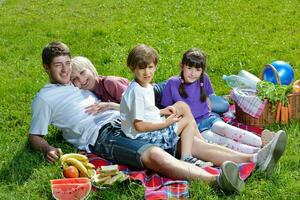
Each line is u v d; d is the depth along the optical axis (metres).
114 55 9.41
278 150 5.09
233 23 11.45
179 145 5.61
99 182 5.03
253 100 6.31
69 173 5.11
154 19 12.22
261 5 12.88
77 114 5.86
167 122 5.37
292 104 6.37
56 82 6.02
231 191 4.87
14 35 11.33
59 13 13.63
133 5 13.92
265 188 4.96
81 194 4.89
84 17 13.04
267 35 10.50
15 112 7.07
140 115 5.30
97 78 6.32
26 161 5.64
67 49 5.96
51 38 10.99
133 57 5.32
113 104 5.98
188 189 4.88
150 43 10.19
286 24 11.21
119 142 5.42
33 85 8.09
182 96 6.10
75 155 5.30
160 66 8.61
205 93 6.14
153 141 5.45
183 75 6.08
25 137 6.36
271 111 6.33
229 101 7.18
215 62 8.75
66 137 6.01
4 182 5.30
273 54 9.25
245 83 6.69
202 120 6.13
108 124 5.72
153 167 5.19
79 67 6.12
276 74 6.55
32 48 10.29
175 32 10.98
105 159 5.62
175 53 9.52
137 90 5.36
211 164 5.38
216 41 10.21
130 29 11.31
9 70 8.99
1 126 6.71
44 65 5.98
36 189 5.16
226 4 13.20
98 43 10.42
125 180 5.06
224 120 6.60
